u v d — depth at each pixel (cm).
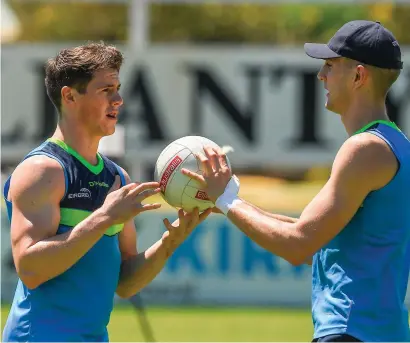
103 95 1567
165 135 4559
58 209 1528
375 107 1549
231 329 3816
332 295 1513
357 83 1541
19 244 1498
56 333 1529
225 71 4578
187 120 4572
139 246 4412
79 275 1552
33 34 7394
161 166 1650
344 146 1503
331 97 1580
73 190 1544
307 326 3934
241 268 4525
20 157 4569
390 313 1497
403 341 1511
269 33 7506
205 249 4522
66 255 1480
